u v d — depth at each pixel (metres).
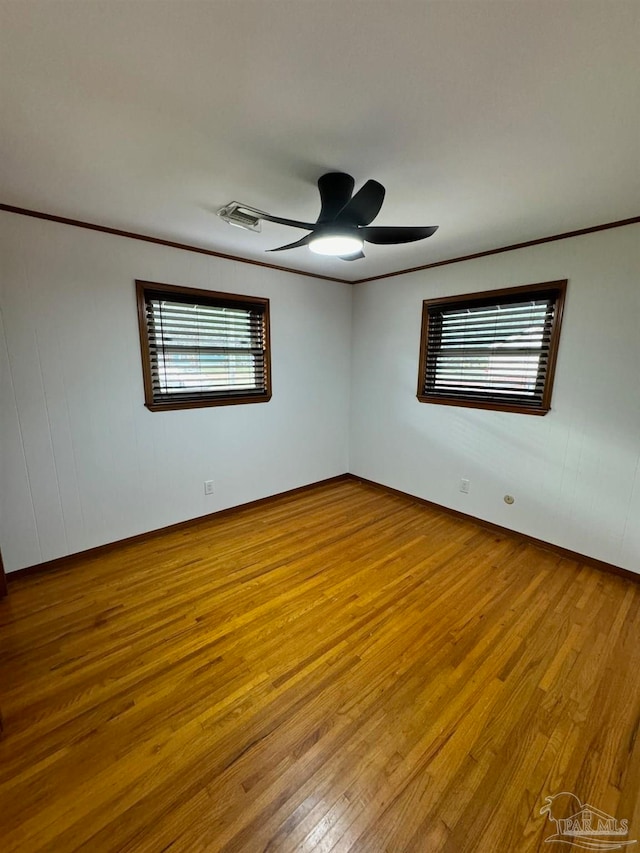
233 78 1.18
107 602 2.23
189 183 1.88
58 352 2.45
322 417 4.19
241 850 1.10
